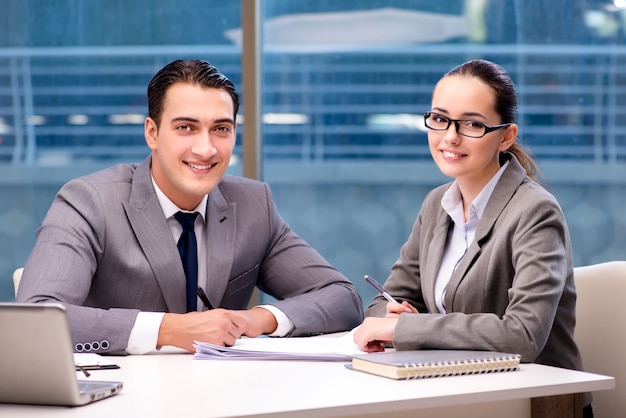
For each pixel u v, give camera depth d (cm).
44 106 423
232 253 243
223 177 260
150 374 171
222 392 153
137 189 238
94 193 234
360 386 156
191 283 235
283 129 411
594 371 229
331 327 237
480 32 410
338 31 410
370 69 411
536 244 201
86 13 420
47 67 423
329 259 418
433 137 221
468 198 226
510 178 218
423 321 189
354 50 410
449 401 149
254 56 390
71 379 144
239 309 250
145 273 230
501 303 212
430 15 410
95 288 234
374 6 410
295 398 147
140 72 420
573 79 410
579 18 408
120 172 245
